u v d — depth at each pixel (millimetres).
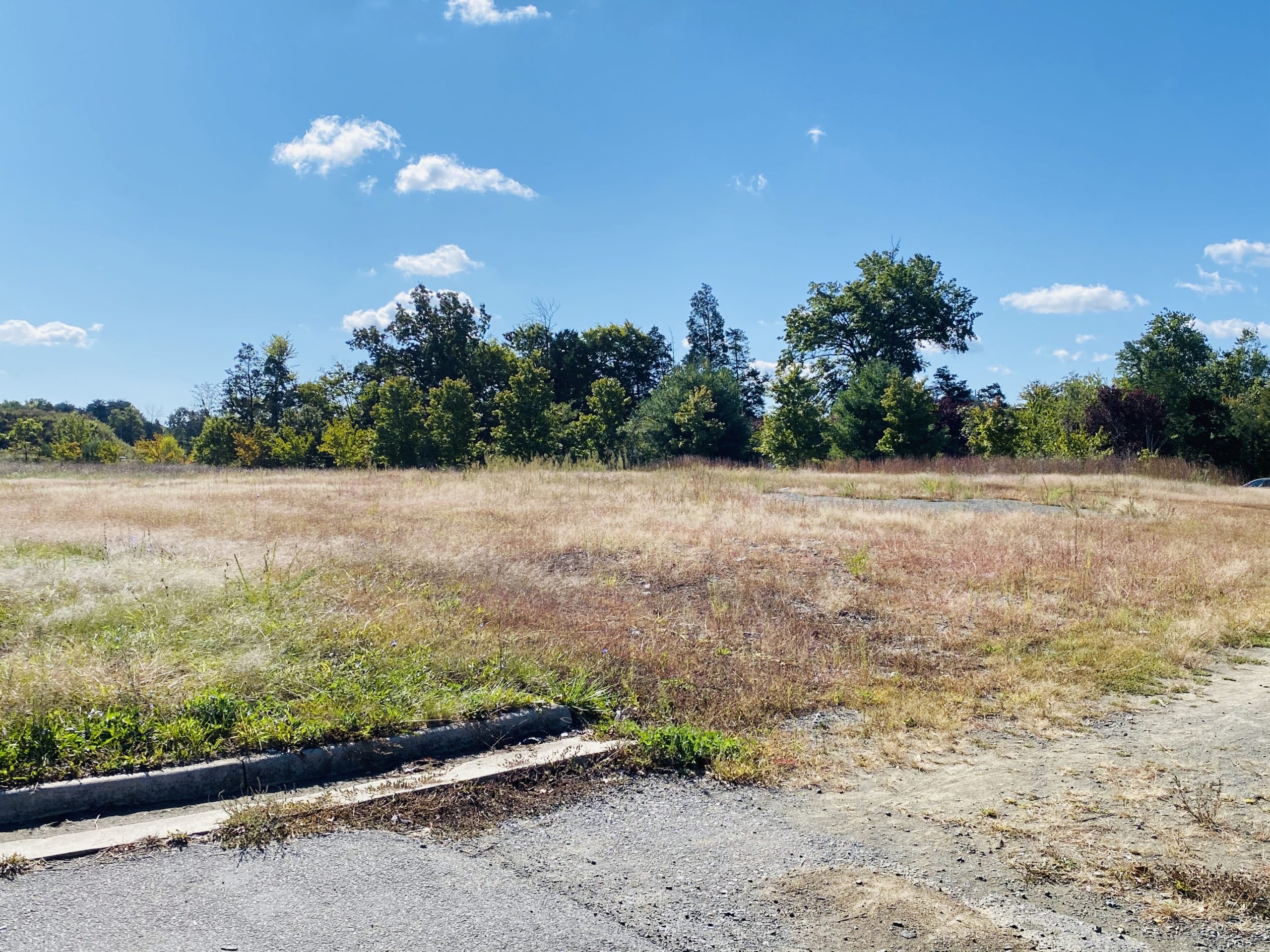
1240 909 3168
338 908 2992
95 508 12992
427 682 5285
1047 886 3352
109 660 5062
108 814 3771
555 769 4457
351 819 3760
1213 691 6250
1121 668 6684
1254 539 12641
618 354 56344
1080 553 10852
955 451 40656
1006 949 2877
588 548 10234
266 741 4281
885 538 11781
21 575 7117
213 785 4027
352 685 5023
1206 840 3775
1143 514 15523
